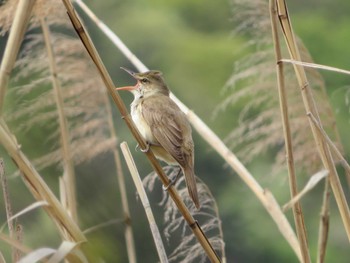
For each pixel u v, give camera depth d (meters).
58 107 9.73
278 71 8.11
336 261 22.62
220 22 29.62
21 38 7.40
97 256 7.43
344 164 7.94
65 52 10.27
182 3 29.45
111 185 16.19
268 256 24.14
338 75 26.72
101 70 7.87
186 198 9.31
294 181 8.20
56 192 11.59
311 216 22.50
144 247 19.95
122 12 28.83
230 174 24.72
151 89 11.25
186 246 8.99
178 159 9.59
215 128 23.98
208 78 27.62
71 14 7.59
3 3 8.73
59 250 6.84
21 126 10.40
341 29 28.84
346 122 19.50
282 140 10.18
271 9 8.10
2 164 8.27
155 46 28.39
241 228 24.25
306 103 8.29
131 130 8.16
